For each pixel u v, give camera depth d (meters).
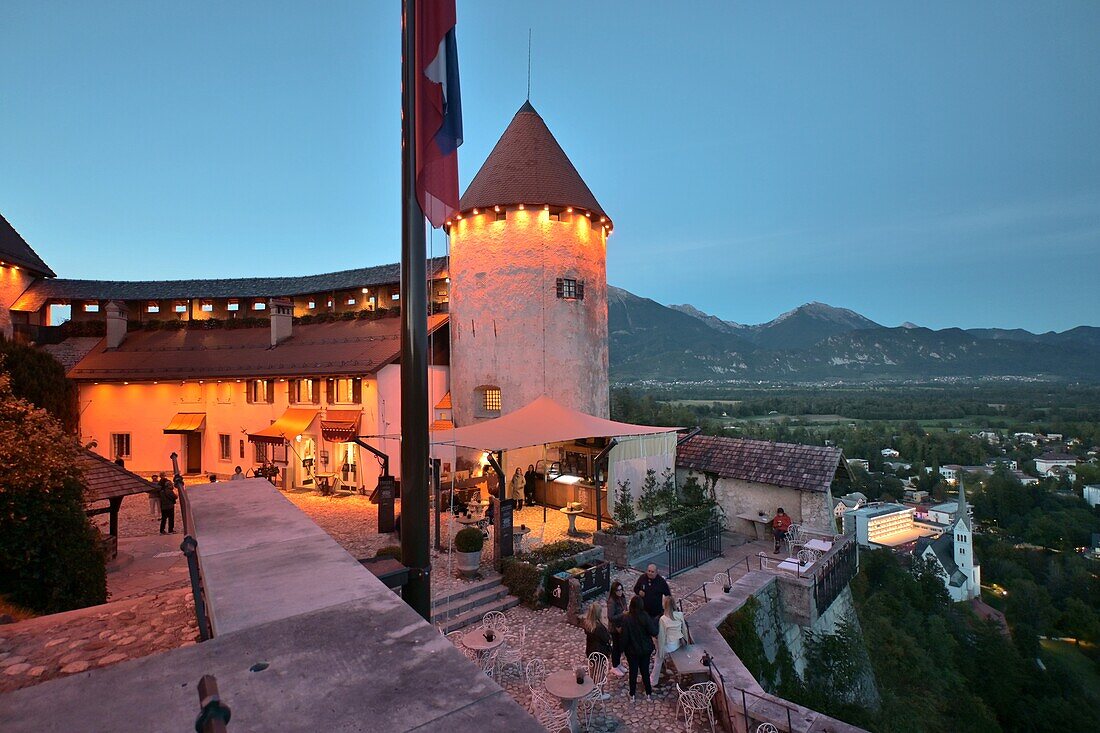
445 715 2.26
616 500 19.17
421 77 5.00
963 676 32.25
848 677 14.10
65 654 5.15
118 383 27.53
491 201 22.39
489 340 22.62
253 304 31.84
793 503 19.00
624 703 8.84
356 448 24.00
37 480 9.12
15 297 30.25
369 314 28.61
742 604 11.95
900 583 44.06
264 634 3.05
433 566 13.89
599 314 24.12
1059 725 34.47
